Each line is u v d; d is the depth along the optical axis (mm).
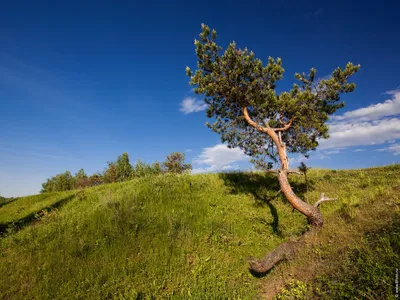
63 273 7078
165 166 28359
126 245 8188
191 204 11086
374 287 4371
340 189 12961
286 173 9031
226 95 10398
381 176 13977
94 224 9289
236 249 8656
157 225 9250
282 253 7195
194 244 8617
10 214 14430
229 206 11453
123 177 26906
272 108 10156
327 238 7152
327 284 5117
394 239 5223
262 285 6848
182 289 6723
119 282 6875
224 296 6375
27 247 8188
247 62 9859
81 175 36219
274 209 11398
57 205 13273
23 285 6719
